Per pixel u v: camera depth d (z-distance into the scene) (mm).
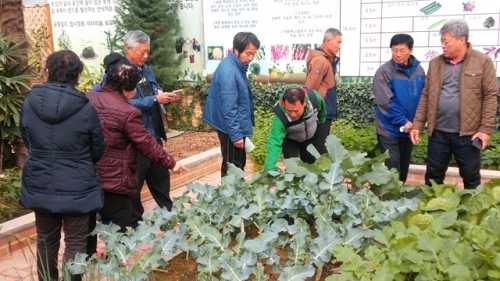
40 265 3510
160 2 9211
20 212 5344
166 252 3057
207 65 9633
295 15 8734
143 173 4785
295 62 8906
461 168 4938
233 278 2785
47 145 3309
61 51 3387
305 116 4664
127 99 3889
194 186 3854
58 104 3254
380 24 8109
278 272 2975
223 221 3562
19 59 6566
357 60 8375
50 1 10672
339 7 8352
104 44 10438
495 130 7441
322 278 3123
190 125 9914
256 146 7555
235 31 9273
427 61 7906
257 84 9211
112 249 3129
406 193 3947
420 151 7012
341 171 3752
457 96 4734
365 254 2871
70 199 3332
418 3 7812
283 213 3586
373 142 7277
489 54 7527
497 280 2479
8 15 6398
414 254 2639
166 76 9523
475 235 2660
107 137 3723
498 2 7336
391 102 5277
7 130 6332
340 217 3625
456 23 4570
